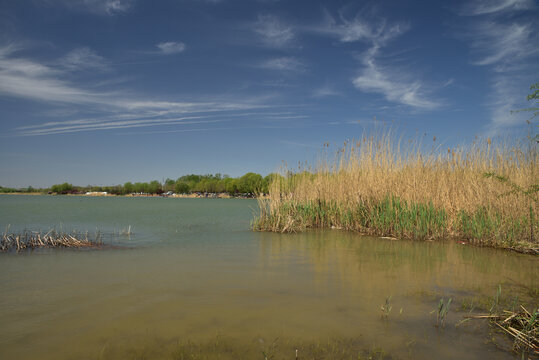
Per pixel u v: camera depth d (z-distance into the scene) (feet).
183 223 47.34
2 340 10.79
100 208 89.15
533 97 20.77
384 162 38.73
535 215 28.25
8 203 121.60
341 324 12.12
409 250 26.32
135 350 10.11
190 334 11.21
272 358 9.61
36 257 23.73
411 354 9.98
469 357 9.86
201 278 18.06
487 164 34.45
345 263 21.86
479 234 28.91
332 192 43.14
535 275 18.99
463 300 14.80
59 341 10.71
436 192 34.55
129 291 15.80
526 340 10.60
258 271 19.63
